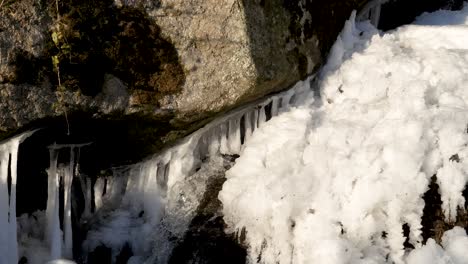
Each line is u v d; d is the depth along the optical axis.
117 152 3.37
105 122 3.12
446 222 3.06
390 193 2.99
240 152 3.57
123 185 3.54
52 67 2.82
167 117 3.21
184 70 3.11
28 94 2.81
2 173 2.95
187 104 3.18
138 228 3.43
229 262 3.17
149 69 3.05
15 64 2.74
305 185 3.11
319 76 3.72
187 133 3.40
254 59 3.16
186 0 3.04
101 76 2.95
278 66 3.30
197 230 3.30
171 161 3.48
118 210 3.50
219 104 3.24
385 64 3.55
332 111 3.48
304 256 3.00
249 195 3.20
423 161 3.10
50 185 3.18
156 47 3.04
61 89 2.88
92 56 2.89
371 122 3.28
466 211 3.10
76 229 3.43
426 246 2.94
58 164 3.24
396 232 2.98
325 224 3.01
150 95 3.09
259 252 3.15
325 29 3.67
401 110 3.25
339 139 3.20
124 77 3.01
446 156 3.12
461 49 3.76
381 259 2.95
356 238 2.99
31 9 2.74
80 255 3.38
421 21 4.68
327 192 3.08
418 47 3.88
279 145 3.33
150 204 3.45
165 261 3.31
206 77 3.16
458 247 2.94
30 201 3.25
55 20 2.80
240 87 3.21
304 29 3.50
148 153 3.42
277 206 3.09
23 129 2.89
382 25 4.64
